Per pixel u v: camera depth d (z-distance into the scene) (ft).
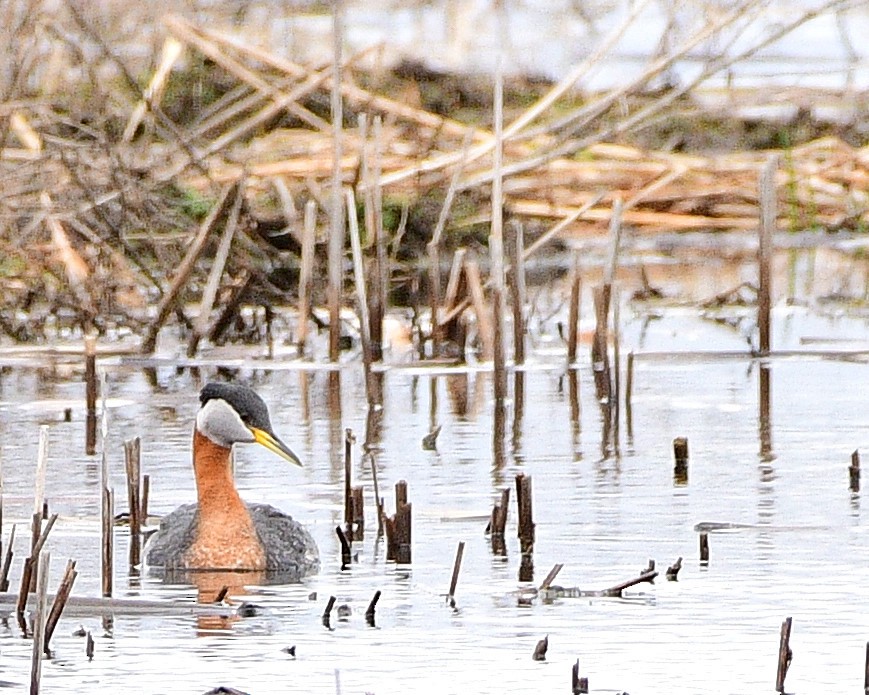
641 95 84.38
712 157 84.43
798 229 82.74
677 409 55.01
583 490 44.32
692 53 84.58
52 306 65.21
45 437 34.50
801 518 41.24
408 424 52.90
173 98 77.30
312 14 83.66
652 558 37.78
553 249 80.48
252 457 48.78
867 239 82.28
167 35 71.36
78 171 66.08
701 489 44.27
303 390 58.39
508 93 84.48
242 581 37.11
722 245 84.69
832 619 33.22
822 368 61.93
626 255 81.66
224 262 63.31
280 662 30.81
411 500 43.39
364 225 72.18
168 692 29.14
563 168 79.20
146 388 58.54
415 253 74.69
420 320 66.13
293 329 67.72
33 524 34.60
